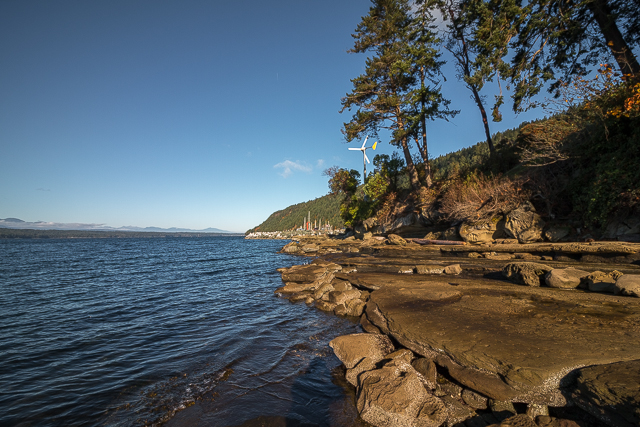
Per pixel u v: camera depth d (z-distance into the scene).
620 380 3.08
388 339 5.74
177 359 6.08
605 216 12.66
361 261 18.33
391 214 31.42
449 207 21.81
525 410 3.55
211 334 7.63
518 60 19.33
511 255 14.08
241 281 16.59
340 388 4.80
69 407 4.41
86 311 10.14
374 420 3.76
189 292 13.50
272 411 4.20
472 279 10.39
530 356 4.02
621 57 14.98
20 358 6.21
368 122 28.03
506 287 8.41
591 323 4.99
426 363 4.60
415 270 13.05
